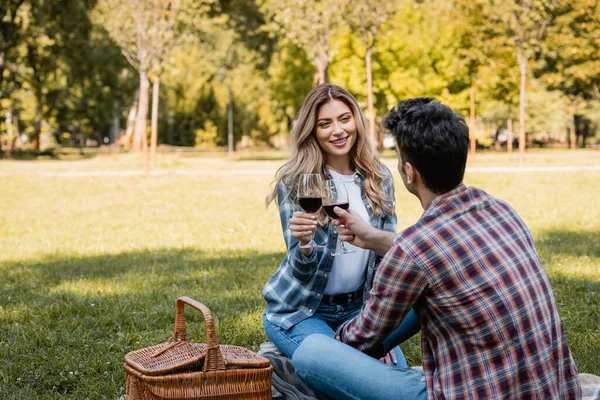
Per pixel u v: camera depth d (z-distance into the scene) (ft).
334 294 11.34
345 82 104.78
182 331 10.55
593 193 47.85
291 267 10.91
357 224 10.03
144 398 9.51
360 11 79.56
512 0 77.00
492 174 64.03
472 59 96.48
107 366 14.93
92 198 53.52
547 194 47.80
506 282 8.00
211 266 26.45
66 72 131.13
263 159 118.52
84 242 34.09
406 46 103.91
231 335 17.22
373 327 8.76
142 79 74.64
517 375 7.93
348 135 11.59
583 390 11.34
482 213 8.37
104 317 18.84
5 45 117.29
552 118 153.38
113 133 181.68
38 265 28.09
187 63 170.91
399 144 8.53
